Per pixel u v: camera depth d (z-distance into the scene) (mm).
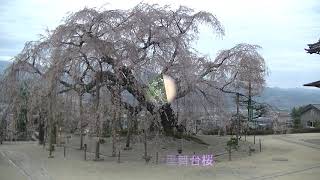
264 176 20500
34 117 33312
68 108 27031
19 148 35000
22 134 38156
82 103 26031
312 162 25422
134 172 22016
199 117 29625
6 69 29344
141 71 25172
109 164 24812
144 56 25656
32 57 28250
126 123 26969
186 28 28531
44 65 27922
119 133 29438
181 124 29453
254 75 30859
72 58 24922
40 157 28531
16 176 21156
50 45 27016
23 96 29594
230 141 31266
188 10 33000
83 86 25828
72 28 25344
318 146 34938
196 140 32219
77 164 25000
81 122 25953
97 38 25000
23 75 29047
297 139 41188
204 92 28922
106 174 21484
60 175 21312
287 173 21297
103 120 24766
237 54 30250
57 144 34094
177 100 28031
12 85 29328
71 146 33750
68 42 25516
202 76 28859
